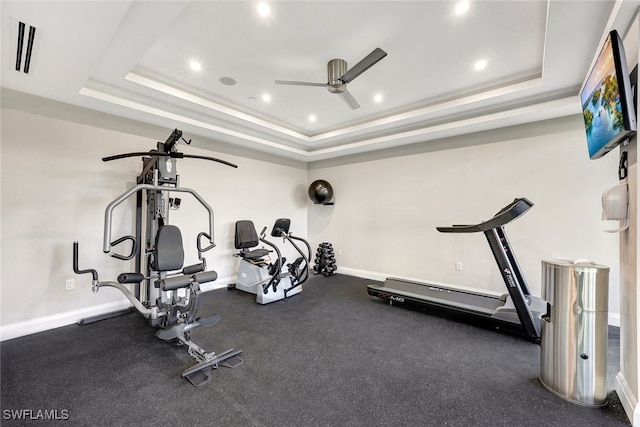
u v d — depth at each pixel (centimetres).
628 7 156
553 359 185
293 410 168
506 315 276
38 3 156
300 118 407
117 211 339
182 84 304
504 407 172
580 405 173
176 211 403
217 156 449
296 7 192
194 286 225
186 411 167
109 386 190
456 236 412
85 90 281
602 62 165
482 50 239
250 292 415
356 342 258
